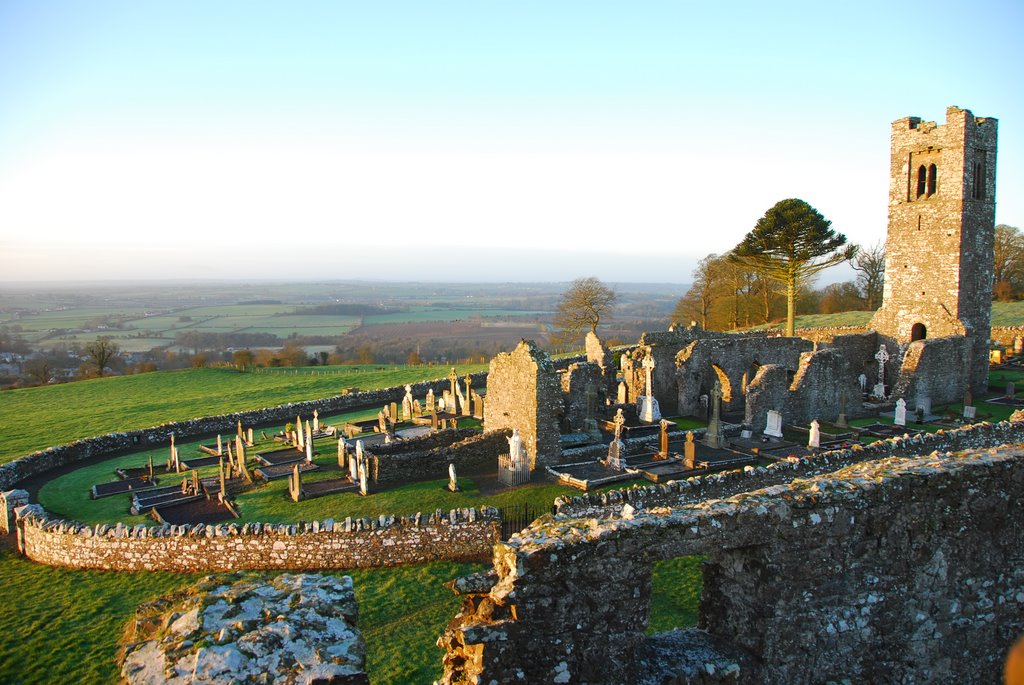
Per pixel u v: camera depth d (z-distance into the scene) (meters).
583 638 8.03
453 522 18.95
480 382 49.19
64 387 53.12
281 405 42.28
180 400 47.06
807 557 9.05
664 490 18.52
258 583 7.25
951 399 38.59
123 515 23.38
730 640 9.37
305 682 5.61
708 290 82.88
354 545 18.67
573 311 72.69
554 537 8.11
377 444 30.22
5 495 22.52
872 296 84.88
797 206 57.53
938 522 9.77
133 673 5.77
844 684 9.41
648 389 35.28
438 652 13.92
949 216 40.31
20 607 16.94
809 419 33.88
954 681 10.11
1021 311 68.56
